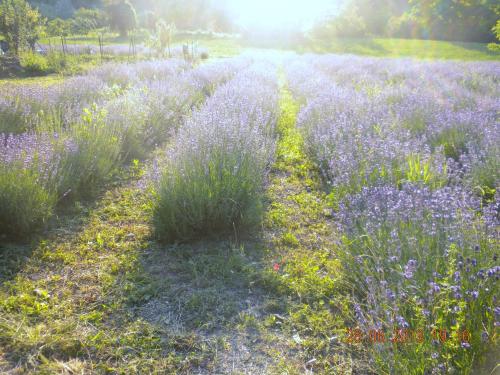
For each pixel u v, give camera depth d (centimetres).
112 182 524
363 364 251
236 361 253
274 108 805
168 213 387
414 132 673
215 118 488
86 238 388
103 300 302
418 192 335
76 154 478
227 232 405
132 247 376
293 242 393
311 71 1529
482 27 4069
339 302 303
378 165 466
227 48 3612
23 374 237
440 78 1363
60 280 323
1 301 292
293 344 267
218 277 335
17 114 641
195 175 396
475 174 471
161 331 274
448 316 234
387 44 3953
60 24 3478
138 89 815
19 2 1880
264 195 497
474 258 253
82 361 249
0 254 353
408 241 289
